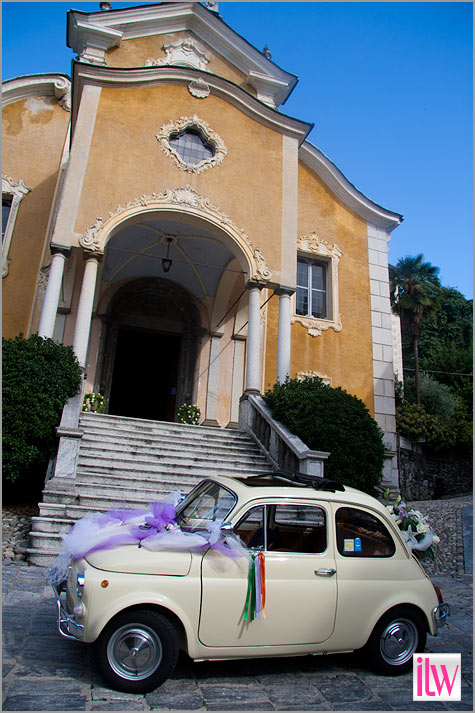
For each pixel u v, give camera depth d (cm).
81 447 874
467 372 3638
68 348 909
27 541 664
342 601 386
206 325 1505
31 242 1348
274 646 364
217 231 1160
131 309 1480
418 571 427
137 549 361
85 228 1044
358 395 1454
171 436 1000
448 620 571
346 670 407
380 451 955
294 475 466
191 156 1201
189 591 347
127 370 1927
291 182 1266
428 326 4316
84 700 312
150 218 1121
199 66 1495
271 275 1169
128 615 334
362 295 1558
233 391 1434
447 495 1950
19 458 777
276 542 395
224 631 351
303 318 1461
